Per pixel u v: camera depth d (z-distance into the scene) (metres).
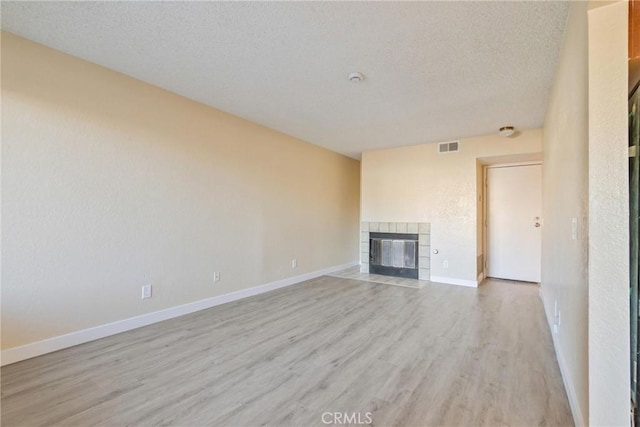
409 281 5.15
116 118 2.85
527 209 5.12
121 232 2.90
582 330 1.51
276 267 4.68
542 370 2.22
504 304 3.85
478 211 4.92
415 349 2.58
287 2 1.86
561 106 2.28
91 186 2.69
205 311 3.57
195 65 2.67
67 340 2.56
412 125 4.20
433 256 5.16
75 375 2.14
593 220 1.27
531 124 4.08
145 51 2.46
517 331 2.97
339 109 3.65
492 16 1.96
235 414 1.74
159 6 1.92
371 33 2.16
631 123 1.40
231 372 2.20
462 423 1.67
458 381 2.09
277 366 2.29
